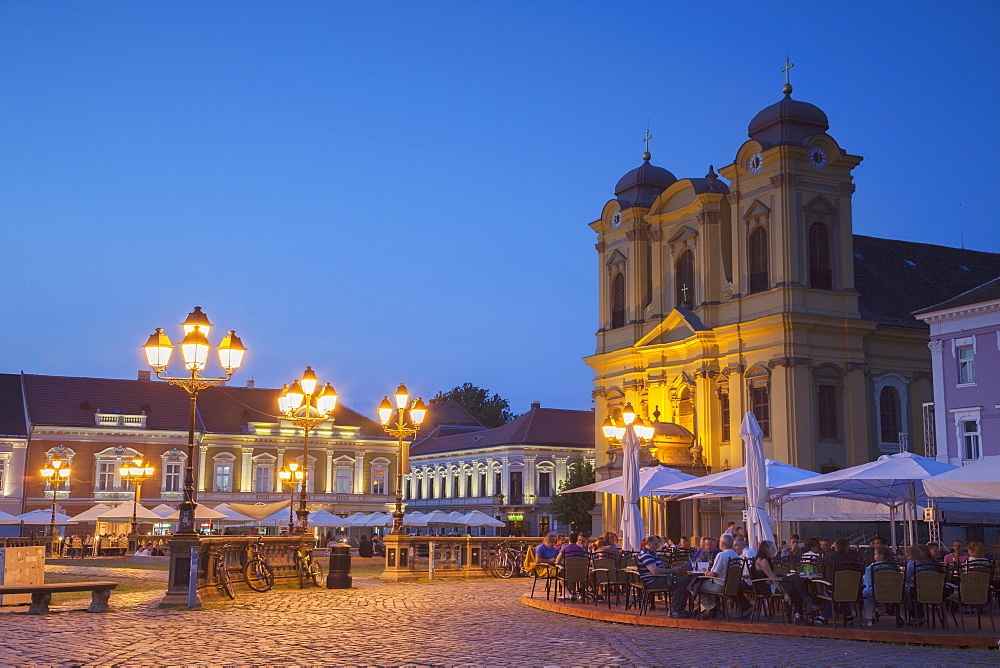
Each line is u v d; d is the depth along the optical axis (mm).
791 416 49031
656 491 33000
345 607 24328
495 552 40125
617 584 22969
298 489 87688
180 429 84750
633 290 60219
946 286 59562
